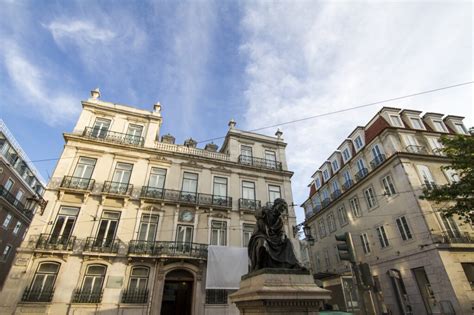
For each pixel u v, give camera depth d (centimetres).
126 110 1734
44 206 1263
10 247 2352
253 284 402
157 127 1777
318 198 2703
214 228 1523
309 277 406
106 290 1170
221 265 1339
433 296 1381
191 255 1334
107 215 1368
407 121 1898
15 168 2461
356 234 2002
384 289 1664
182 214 1495
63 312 1084
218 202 1599
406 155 1641
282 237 462
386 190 1739
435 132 1830
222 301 1304
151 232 1402
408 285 1488
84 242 1251
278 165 1931
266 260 429
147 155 1633
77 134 1516
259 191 1761
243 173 1788
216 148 1997
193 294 1286
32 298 1077
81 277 1169
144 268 1280
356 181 2053
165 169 1633
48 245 1179
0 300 1043
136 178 1526
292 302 357
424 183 1559
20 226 2477
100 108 1675
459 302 1203
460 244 1348
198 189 1630
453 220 1455
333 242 2311
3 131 2289
